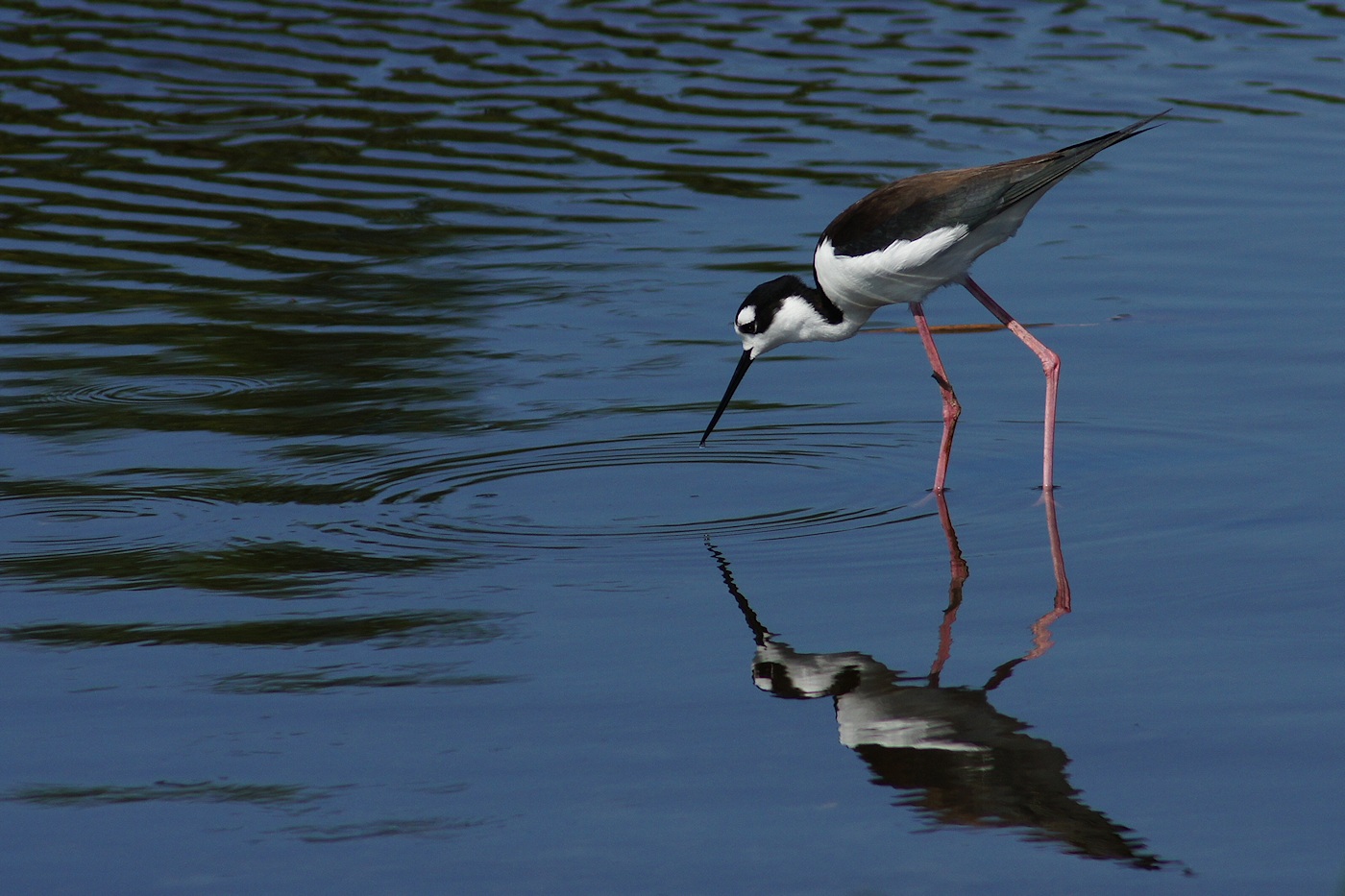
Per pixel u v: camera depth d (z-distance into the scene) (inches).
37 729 292.5
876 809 260.8
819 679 308.8
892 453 454.3
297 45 901.2
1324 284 580.1
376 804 265.3
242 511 406.3
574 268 617.6
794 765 275.3
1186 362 513.0
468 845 252.5
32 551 379.9
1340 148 751.7
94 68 855.1
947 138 749.3
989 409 488.7
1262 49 911.0
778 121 783.7
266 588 357.7
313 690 307.4
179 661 320.5
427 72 858.1
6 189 696.4
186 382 509.0
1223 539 378.9
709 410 489.4
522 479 431.5
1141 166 737.0
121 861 249.6
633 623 337.4
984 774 271.0
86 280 602.2
